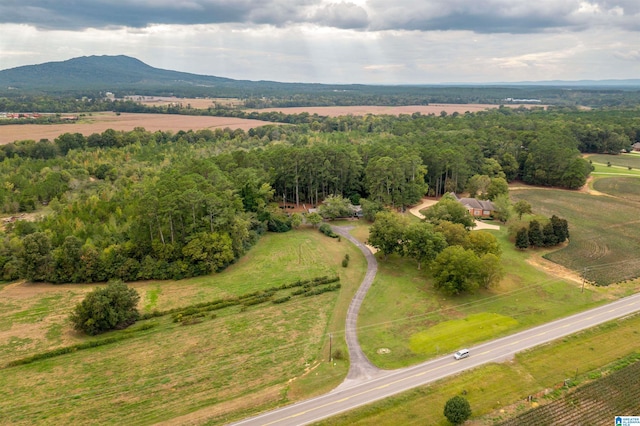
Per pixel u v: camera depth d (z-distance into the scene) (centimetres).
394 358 6606
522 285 8988
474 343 6956
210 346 7012
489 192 14488
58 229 10994
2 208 13912
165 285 9238
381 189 14188
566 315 7788
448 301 8406
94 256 9319
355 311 8094
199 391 5912
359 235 12312
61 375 6316
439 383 5978
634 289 8750
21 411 5550
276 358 6650
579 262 10106
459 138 19050
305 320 7794
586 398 5684
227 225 10319
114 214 11800
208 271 9744
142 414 5475
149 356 6756
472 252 8631
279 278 9531
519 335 7156
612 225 12675
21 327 7581
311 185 14950
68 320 7769
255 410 5522
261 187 13300
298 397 5759
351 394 5797
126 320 7706
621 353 6650
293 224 12850
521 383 5972
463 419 5103
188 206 9788
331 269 9962
